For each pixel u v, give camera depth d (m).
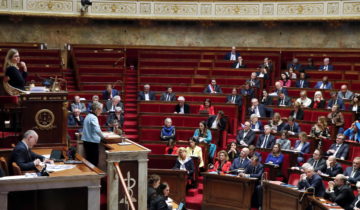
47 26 18.08
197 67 14.97
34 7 17.47
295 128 10.80
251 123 11.16
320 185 8.15
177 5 17.86
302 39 17.41
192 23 18.25
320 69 14.56
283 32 17.61
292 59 16.72
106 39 18.41
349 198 7.72
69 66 16.88
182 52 16.48
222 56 16.44
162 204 6.87
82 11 17.75
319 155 9.01
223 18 17.58
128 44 18.39
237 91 13.34
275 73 15.87
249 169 9.34
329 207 7.38
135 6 17.95
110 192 6.33
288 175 9.14
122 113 12.04
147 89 13.10
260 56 16.05
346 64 14.70
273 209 8.59
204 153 10.31
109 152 6.29
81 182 5.88
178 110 12.16
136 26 18.38
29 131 6.34
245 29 17.95
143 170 6.51
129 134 12.25
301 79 13.48
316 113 11.34
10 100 6.77
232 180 9.11
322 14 16.61
